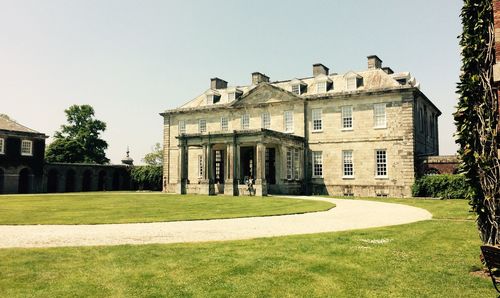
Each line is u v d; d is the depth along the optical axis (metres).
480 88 7.21
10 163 43.59
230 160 33.38
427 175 31.42
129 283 6.54
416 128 33.97
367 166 34.31
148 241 10.16
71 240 10.30
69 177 49.16
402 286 6.38
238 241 9.98
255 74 44.25
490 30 7.00
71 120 64.94
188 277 6.87
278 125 38.72
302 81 39.12
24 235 11.16
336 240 10.05
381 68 39.03
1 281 6.60
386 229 12.02
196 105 45.16
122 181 52.78
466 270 7.24
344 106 35.97
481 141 7.16
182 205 21.92
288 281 6.68
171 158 45.56
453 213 16.92
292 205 21.38
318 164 37.00
